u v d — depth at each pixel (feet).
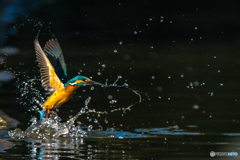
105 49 70.49
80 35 80.89
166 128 29.58
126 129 29.19
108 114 33.99
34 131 27.48
